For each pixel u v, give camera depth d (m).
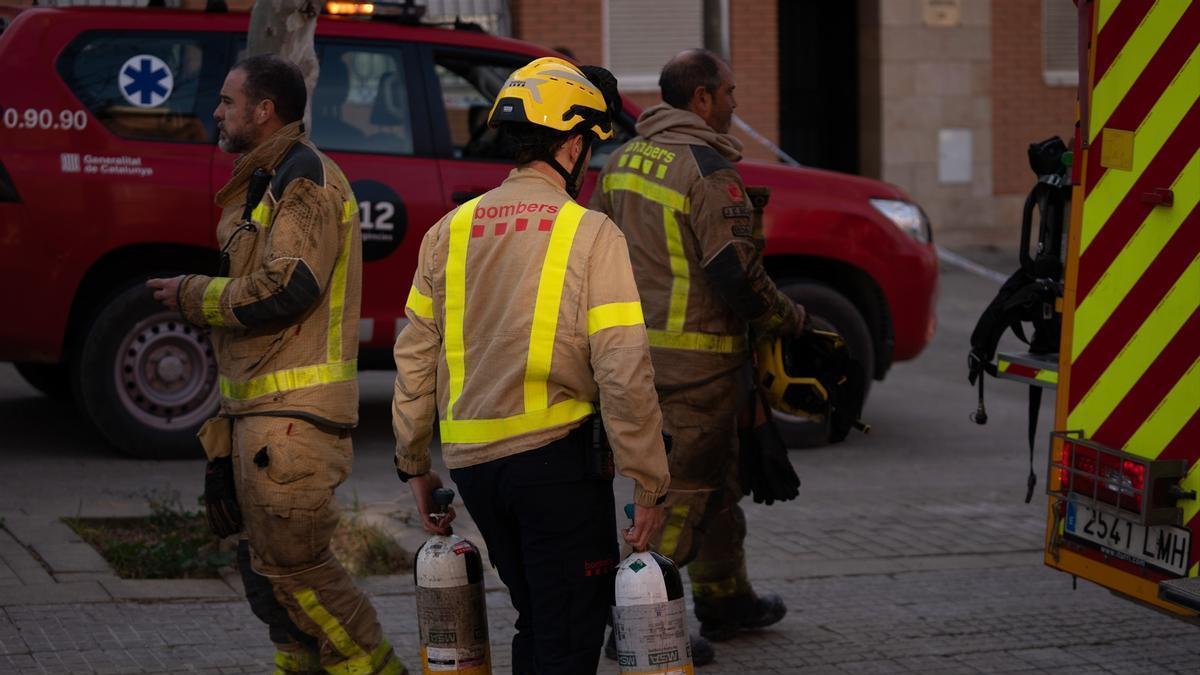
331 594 6.61
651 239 7.55
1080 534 6.56
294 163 6.39
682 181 7.42
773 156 25.39
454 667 5.76
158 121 12.00
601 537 5.60
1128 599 6.35
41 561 8.92
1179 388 6.10
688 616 8.87
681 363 7.48
